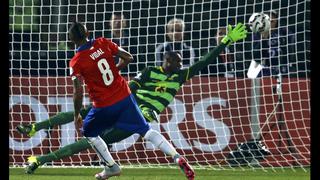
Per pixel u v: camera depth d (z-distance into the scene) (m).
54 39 45.56
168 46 40.06
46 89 39.31
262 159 36.91
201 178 31.33
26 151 38.41
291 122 37.47
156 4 47.03
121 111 26.50
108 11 45.78
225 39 32.78
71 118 36.16
